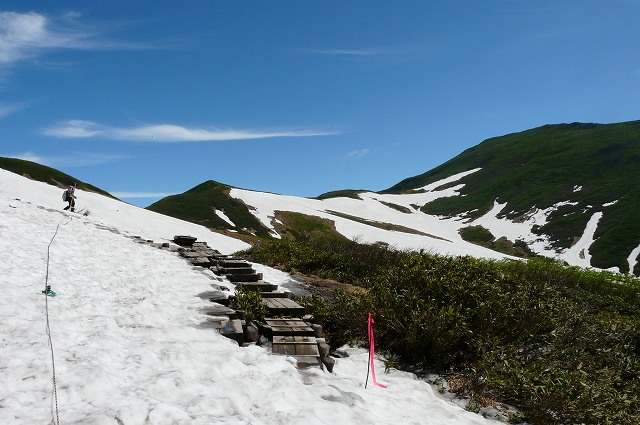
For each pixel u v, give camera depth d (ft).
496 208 482.69
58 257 32.07
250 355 19.48
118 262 35.40
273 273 48.08
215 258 44.68
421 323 26.04
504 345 26.61
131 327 20.94
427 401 20.58
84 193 174.09
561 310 31.71
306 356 20.85
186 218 329.11
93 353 16.85
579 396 21.18
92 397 13.88
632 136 554.46
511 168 596.29
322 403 16.28
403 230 392.06
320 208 437.58
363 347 27.71
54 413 12.80
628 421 20.84
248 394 15.55
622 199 401.70
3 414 12.37
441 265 33.24
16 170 270.26
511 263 62.18
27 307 20.75
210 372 17.01
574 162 531.09
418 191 629.10
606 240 337.52
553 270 59.88
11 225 37.99
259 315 25.36
